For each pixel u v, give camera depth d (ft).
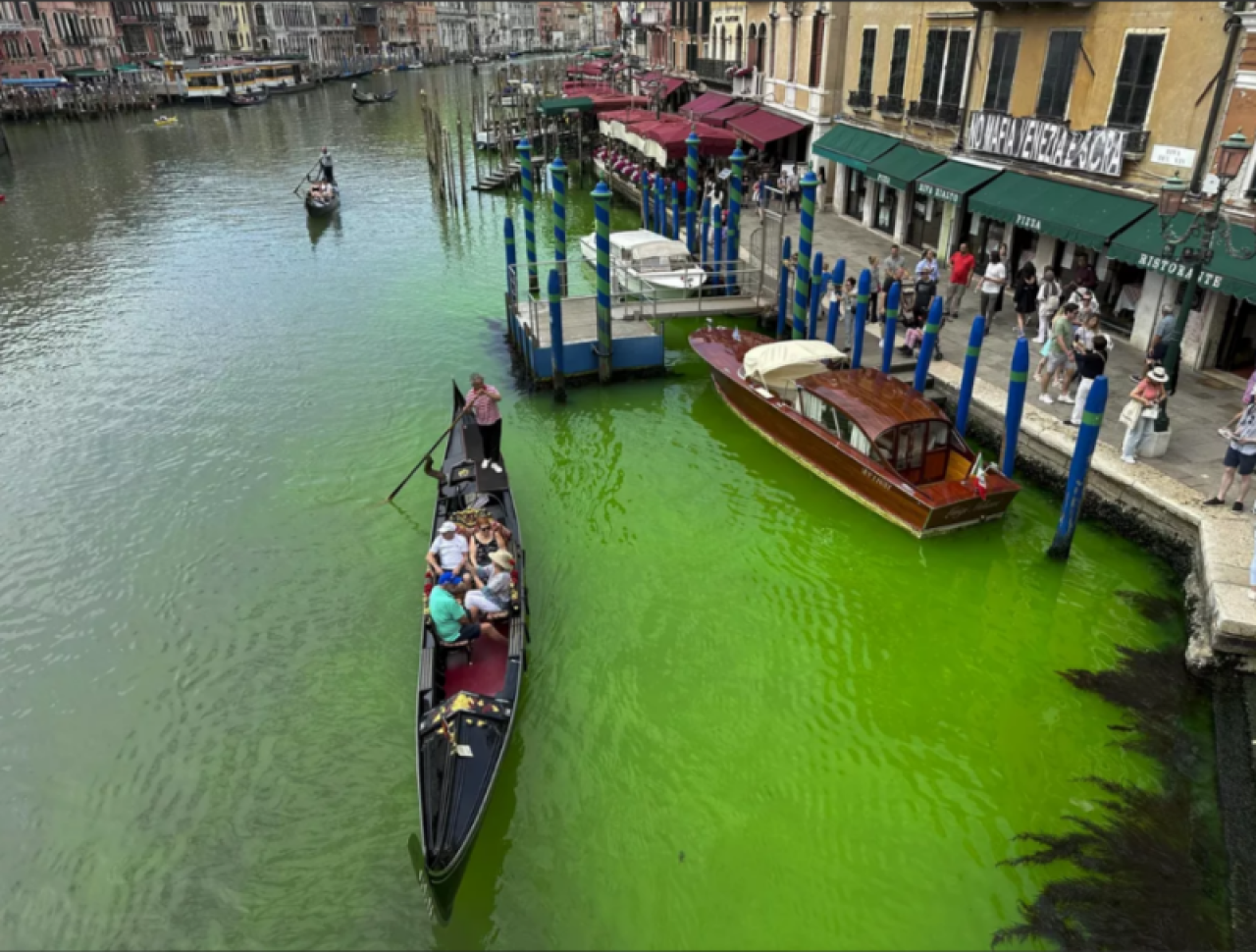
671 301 66.33
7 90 214.48
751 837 27.99
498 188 130.31
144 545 43.73
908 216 79.56
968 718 32.63
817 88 93.86
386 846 28.04
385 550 43.16
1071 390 48.73
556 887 26.43
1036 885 26.23
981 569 40.65
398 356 66.69
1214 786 29.04
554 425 56.08
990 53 64.85
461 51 491.31
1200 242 45.32
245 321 74.84
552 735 31.83
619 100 144.25
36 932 25.55
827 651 36.14
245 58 305.94
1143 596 37.65
